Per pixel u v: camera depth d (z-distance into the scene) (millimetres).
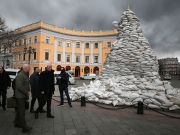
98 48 44750
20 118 4340
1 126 4777
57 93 13000
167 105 6457
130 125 4887
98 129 4543
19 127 4691
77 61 44562
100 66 44406
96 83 9297
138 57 8891
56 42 40969
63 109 6930
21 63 41375
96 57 45062
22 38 39469
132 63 8852
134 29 9836
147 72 8531
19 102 4383
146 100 6883
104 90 8242
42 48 37969
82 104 7512
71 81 24125
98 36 44594
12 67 44156
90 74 39188
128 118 5621
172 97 6723
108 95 7680
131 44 9344
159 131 4406
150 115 6035
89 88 8922
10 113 6270
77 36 44312
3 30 30422
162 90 7352
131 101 7164
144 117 5758
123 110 6738
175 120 5426
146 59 8898
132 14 10289
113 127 4711
